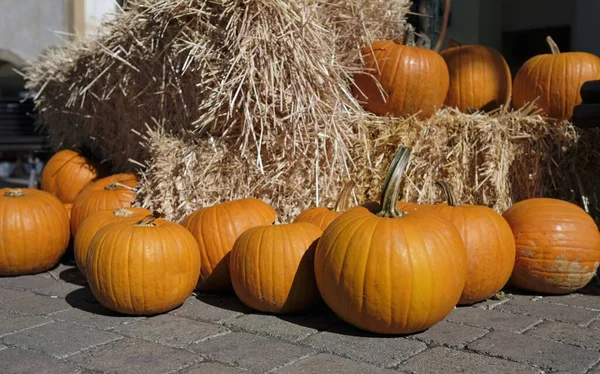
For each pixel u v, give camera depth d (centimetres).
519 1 493
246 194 274
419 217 225
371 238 219
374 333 224
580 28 441
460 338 221
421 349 215
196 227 253
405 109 289
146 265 233
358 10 293
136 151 310
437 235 221
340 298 222
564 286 252
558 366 206
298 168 273
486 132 276
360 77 291
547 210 254
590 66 290
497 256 240
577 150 282
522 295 254
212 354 212
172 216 276
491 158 277
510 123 280
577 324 230
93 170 324
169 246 237
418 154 279
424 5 366
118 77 302
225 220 252
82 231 262
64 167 321
